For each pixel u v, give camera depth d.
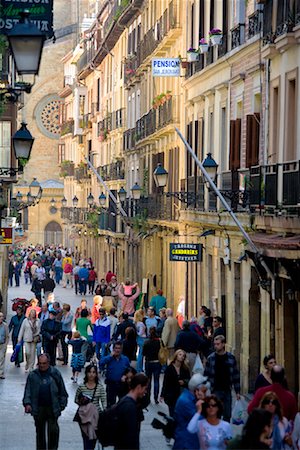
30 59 26.97
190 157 69.69
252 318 49.50
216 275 58.69
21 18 27.55
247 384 49.44
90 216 134.50
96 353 55.06
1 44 48.22
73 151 172.25
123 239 113.38
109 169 126.19
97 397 33.41
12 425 40.75
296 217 38.91
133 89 109.44
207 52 63.09
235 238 52.94
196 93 67.81
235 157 53.22
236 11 55.03
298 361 42.09
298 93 42.00
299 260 37.88
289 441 26.14
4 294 84.19
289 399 28.34
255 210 46.84
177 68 70.44
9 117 74.81
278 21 43.72
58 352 59.12
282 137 44.41
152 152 92.44
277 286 43.41
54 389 33.53
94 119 147.50
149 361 45.03
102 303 63.75
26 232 189.12
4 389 50.03
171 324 50.66
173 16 77.38
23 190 183.62
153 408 44.38
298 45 41.94
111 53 130.38
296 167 41.78
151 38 90.81
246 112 52.31
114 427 26.16
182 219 70.56
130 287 70.25
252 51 50.84
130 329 45.59
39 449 33.59
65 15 196.62
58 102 192.75
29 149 40.00
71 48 192.12
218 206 56.69
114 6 122.19
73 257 156.38
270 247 38.56
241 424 32.75
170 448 36.09
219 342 35.94
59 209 190.25
